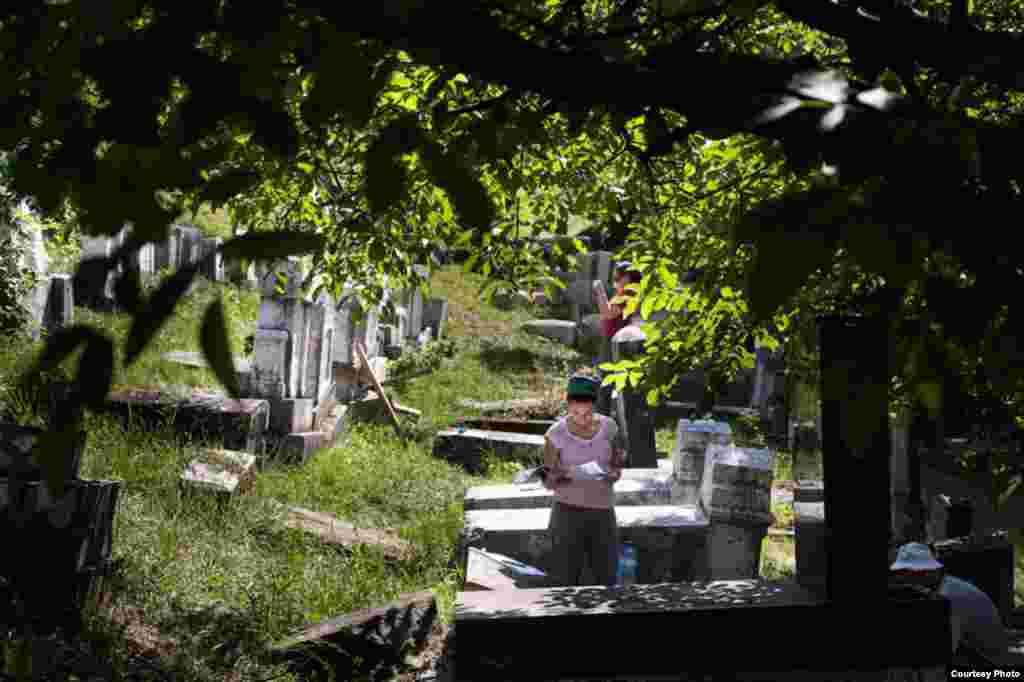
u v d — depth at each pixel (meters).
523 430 12.64
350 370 12.88
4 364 7.75
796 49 3.17
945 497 7.71
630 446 9.38
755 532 6.79
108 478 7.15
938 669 3.74
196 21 1.13
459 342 18.86
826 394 1.20
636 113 1.66
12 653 4.09
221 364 0.91
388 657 5.42
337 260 4.71
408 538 7.98
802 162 1.23
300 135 1.18
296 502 8.49
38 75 1.20
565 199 4.60
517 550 7.21
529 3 1.67
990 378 1.12
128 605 5.38
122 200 1.01
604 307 9.63
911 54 1.61
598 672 3.73
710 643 3.74
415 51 1.23
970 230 1.04
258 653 5.12
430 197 3.86
